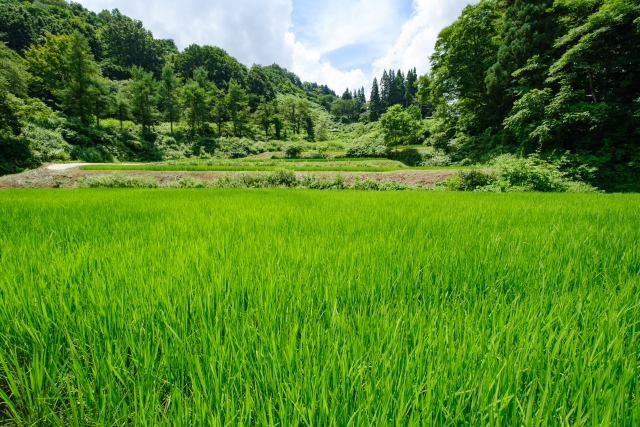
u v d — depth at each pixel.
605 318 0.93
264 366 0.77
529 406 0.52
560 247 1.95
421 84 30.88
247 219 3.49
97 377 0.75
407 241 2.22
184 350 0.83
